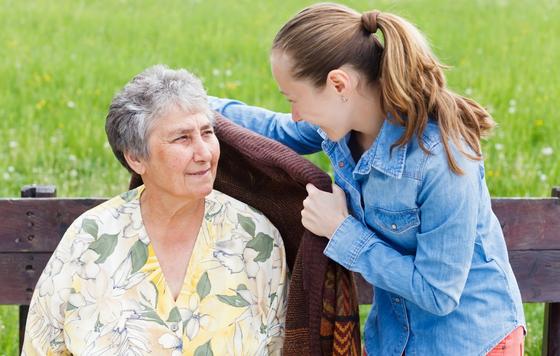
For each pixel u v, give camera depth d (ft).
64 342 9.28
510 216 11.26
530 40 34.83
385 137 8.36
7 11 36.81
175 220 9.25
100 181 19.53
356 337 9.25
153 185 9.14
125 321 9.04
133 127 8.80
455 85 27.86
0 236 10.91
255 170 9.78
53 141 21.67
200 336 9.11
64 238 9.23
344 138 9.00
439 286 8.27
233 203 9.52
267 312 9.42
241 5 42.34
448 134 8.13
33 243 10.96
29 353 9.27
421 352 8.89
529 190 19.84
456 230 8.18
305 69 8.23
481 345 8.65
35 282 11.03
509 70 29.30
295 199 9.66
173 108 8.74
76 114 24.07
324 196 8.79
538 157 21.77
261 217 9.53
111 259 9.16
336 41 8.19
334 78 8.18
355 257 8.59
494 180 20.22
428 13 40.81
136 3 41.22
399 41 8.06
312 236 8.93
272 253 9.43
